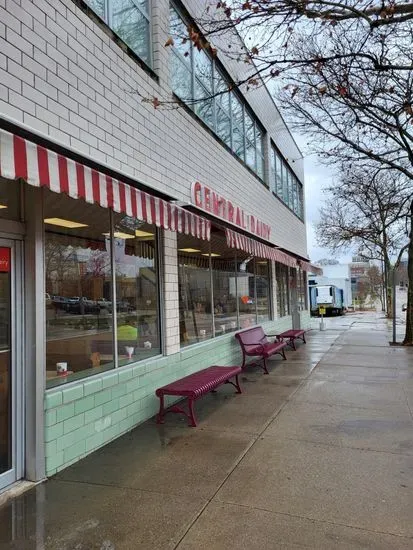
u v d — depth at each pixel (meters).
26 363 4.23
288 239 17.25
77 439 4.67
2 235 4.09
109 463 4.58
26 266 4.29
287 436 5.36
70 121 4.55
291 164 18.61
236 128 11.19
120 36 5.79
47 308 4.52
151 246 6.72
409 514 3.51
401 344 14.48
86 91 4.84
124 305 5.96
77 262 5.05
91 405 4.92
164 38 6.88
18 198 4.30
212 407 6.71
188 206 7.22
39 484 4.11
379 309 51.03
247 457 4.70
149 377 6.17
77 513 3.57
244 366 9.77
